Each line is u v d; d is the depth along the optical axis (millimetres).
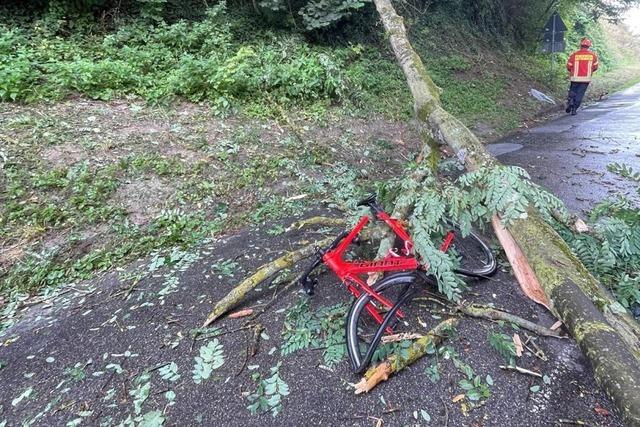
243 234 3311
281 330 2195
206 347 2096
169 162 3969
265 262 2867
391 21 5355
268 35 6922
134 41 5832
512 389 1771
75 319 2422
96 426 1710
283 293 2504
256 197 3861
